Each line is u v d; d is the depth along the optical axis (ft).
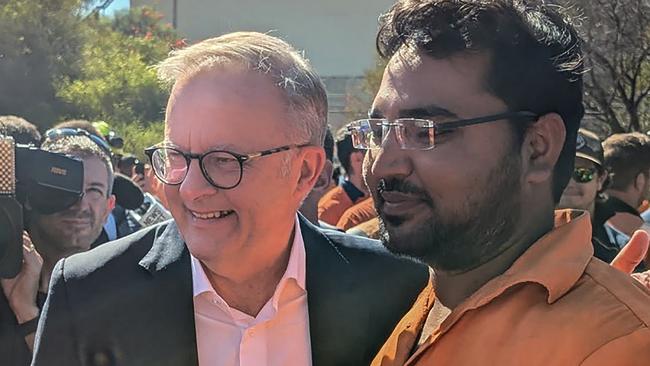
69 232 7.87
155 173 5.21
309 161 5.39
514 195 4.21
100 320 5.41
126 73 41.14
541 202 4.33
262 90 5.04
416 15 4.28
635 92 39.81
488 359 4.06
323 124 5.47
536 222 4.32
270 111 5.05
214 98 4.95
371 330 5.82
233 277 5.38
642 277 5.34
